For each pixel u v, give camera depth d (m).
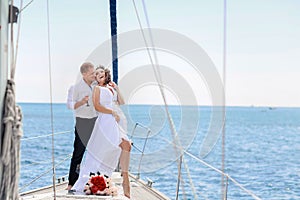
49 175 18.78
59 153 30.23
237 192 21.16
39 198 4.91
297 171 27.56
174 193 15.97
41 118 76.81
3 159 2.48
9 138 2.50
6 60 2.51
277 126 70.62
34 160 26.80
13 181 2.53
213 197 17.19
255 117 94.31
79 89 5.64
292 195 20.41
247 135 52.50
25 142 37.03
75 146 5.66
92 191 5.02
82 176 5.45
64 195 4.94
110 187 5.04
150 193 5.97
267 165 29.97
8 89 2.53
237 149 37.97
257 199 3.66
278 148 39.84
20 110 2.62
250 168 28.48
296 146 41.41
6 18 2.47
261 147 40.31
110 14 7.19
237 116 96.75
